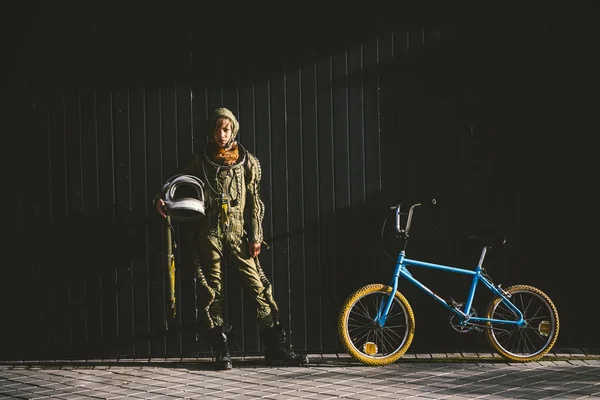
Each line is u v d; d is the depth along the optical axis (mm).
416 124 6602
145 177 6598
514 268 6602
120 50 6578
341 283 6609
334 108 6594
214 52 6578
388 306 6320
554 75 6570
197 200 6102
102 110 6602
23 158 6625
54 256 6621
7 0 6574
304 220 6605
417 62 6594
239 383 5707
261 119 6586
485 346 6609
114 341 6625
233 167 6195
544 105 6582
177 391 5508
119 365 6379
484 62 6586
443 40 6590
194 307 6609
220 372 6086
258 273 6340
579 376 5715
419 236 6605
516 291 6379
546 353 6309
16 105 6605
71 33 6582
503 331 6359
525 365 6145
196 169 6273
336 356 6527
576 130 6578
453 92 6594
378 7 6590
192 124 6578
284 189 6602
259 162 6523
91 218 6617
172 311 6348
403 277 6594
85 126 6605
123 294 6625
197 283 6477
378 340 6539
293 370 6102
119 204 6613
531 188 6598
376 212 6605
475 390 5344
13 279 6629
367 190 6605
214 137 6168
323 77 6590
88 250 6617
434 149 6598
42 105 6613
